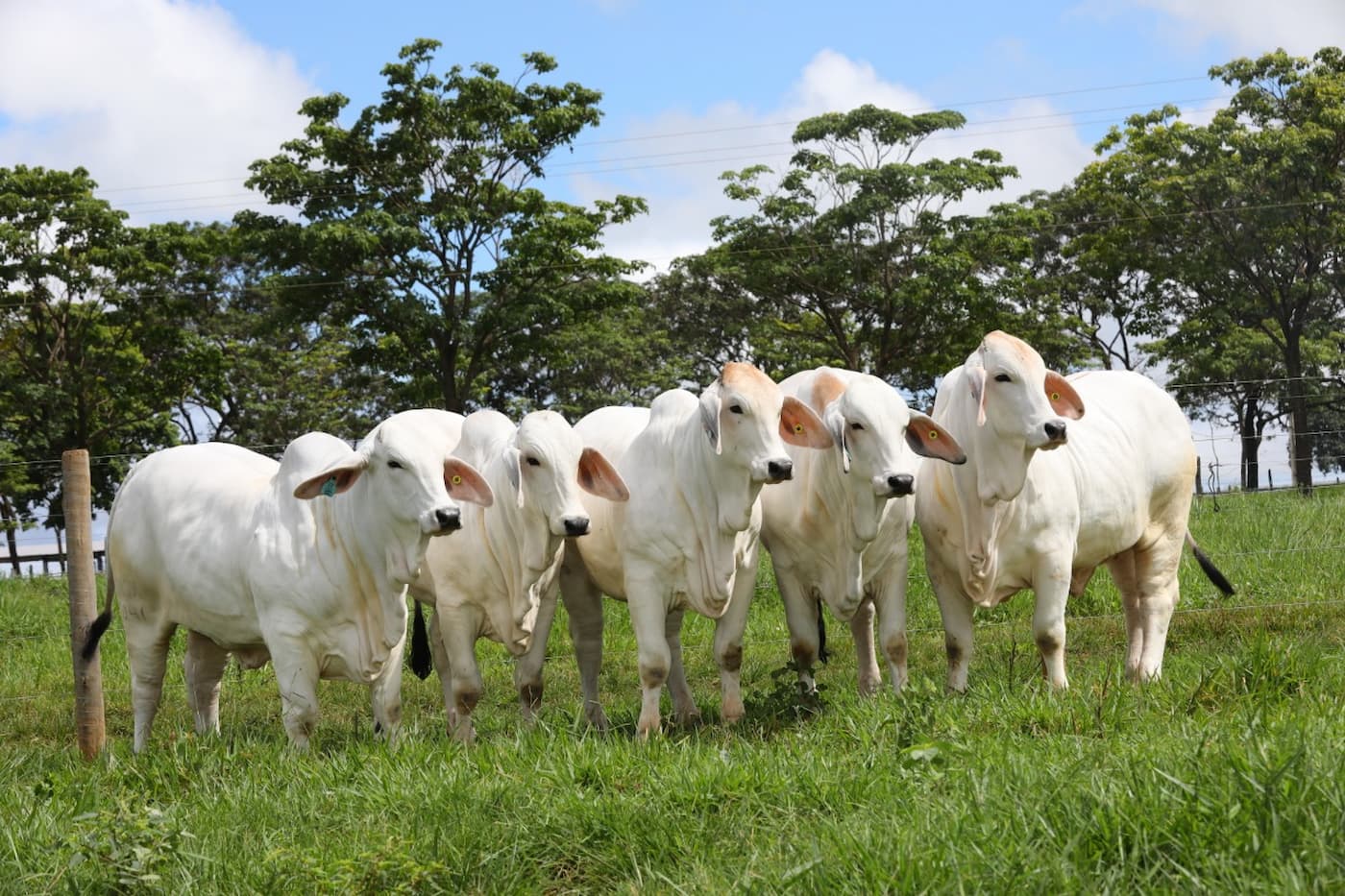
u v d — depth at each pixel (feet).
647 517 22.70
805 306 100.68
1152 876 12.01
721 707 24.73
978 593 22.97
